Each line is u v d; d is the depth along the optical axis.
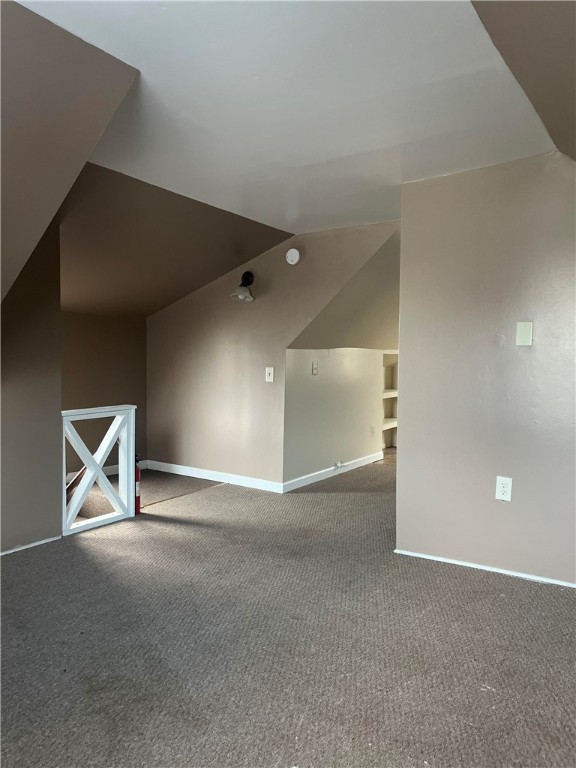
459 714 1.71
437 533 2.99
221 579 2.72
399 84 1.96
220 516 3.77
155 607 2.41
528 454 2.72
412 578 2.74
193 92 2.03
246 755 1.53
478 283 2.82
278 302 4.37
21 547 3.09
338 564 2.92
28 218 2.02
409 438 3.04
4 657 2.01
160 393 5.23
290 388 4.45
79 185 2.85
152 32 1.65
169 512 3.87
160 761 1.51
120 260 3.87
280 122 2.28
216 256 4.23
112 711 1.71
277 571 2.83
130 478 3.73
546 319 2.66
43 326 3.14
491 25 1.57
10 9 1.52
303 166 2.76
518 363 2.73
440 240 2.92
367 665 1.98
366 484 4.73
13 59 1.61
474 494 2.88
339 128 2.33
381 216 3.67
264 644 2.12
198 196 3.22
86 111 1.87
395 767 1.49
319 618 2.33
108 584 2.64
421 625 2.27
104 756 1.52
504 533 2.80
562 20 1.41
